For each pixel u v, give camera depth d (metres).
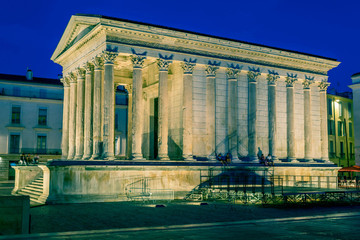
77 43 39.28
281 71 43.75
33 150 66.50
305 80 45.31
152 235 17.16
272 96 42.72
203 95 38.75
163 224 20.44
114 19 34.34
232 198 32.19
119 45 34.88
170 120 39.47
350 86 66.06
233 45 40.09
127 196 32.84
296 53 44.34
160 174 34.69
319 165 44.19
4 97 64.94
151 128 44.12
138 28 35.25
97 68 36.25
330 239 16.31
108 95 34.28
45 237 16.39
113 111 34.66
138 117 34.94
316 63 45.97
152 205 28.80
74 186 31.27
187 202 31.36
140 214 24.31
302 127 45.06
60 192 30.84
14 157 65.19
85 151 38.06
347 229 19.06
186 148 36.91
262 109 42.38
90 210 26.27
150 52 36.09
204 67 39.03
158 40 36.56
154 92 43.41
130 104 46.41
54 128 68.38
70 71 43.50
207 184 36.78
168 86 40.09
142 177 33.91
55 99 68.69
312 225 20.44
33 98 66.81
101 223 20.89
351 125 75.44
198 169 36.25
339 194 32.16
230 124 39.75
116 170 32.78
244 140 40.78
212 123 38.56
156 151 43.59
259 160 40.56
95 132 36.00
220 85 39.88
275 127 42.44
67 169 31.16
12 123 65.62
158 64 36.56
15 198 17.16
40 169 37.62
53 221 21.62
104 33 34.62
